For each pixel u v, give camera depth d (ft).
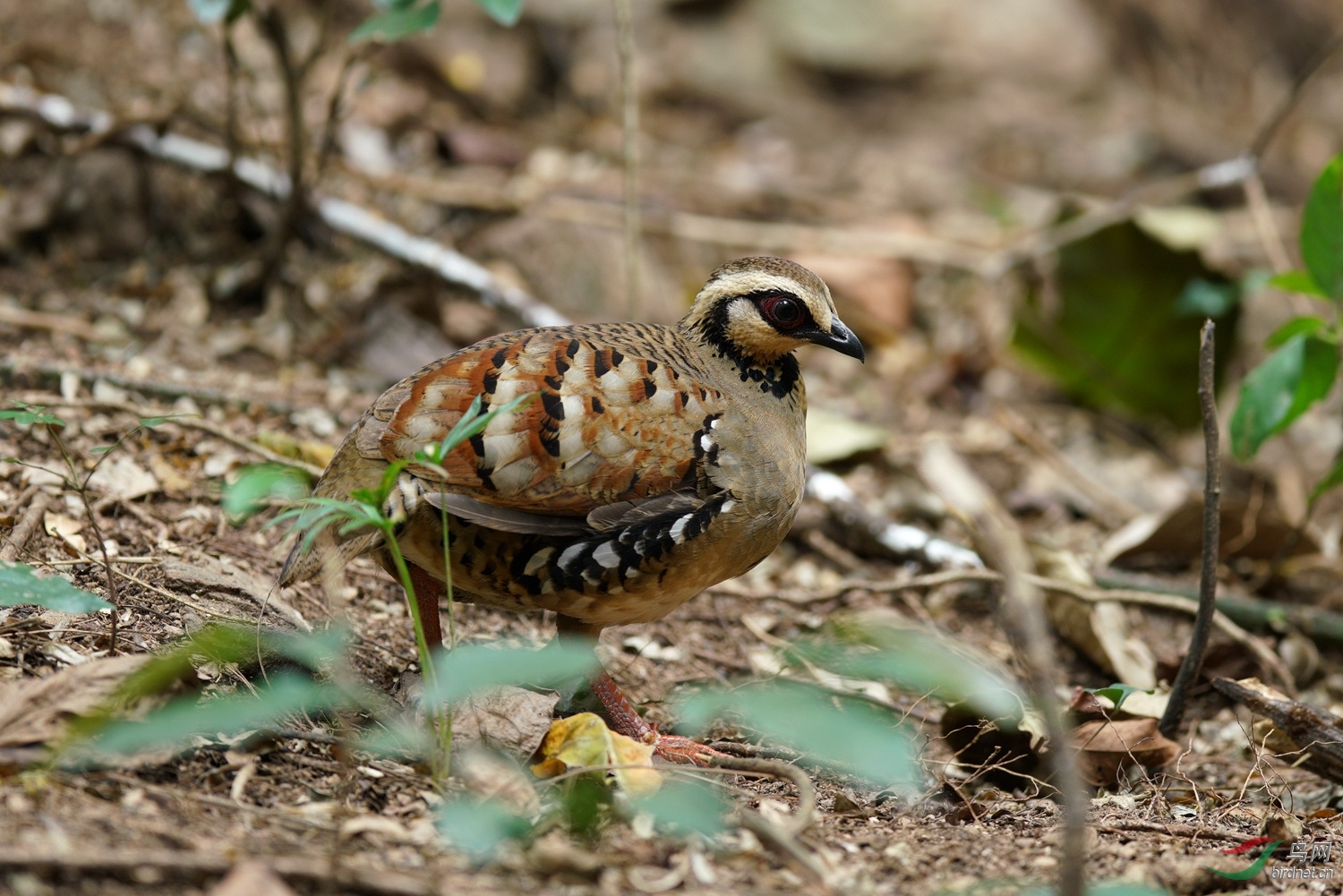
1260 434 35.04
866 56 71.31
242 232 44.34
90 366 36.70
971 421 48.39
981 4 75.36
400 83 56.85
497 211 48.47
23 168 43.62
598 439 24.11
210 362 39.37
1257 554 39.50
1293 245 61.00
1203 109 78.13
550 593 24.81
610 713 26.45
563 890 19.16
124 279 41.98
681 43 69.26
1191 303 46.50
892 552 37.55
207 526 30.60
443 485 22.29
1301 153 76.48
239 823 19.89
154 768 20.90
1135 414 50.55
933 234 57.77
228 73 42.22
